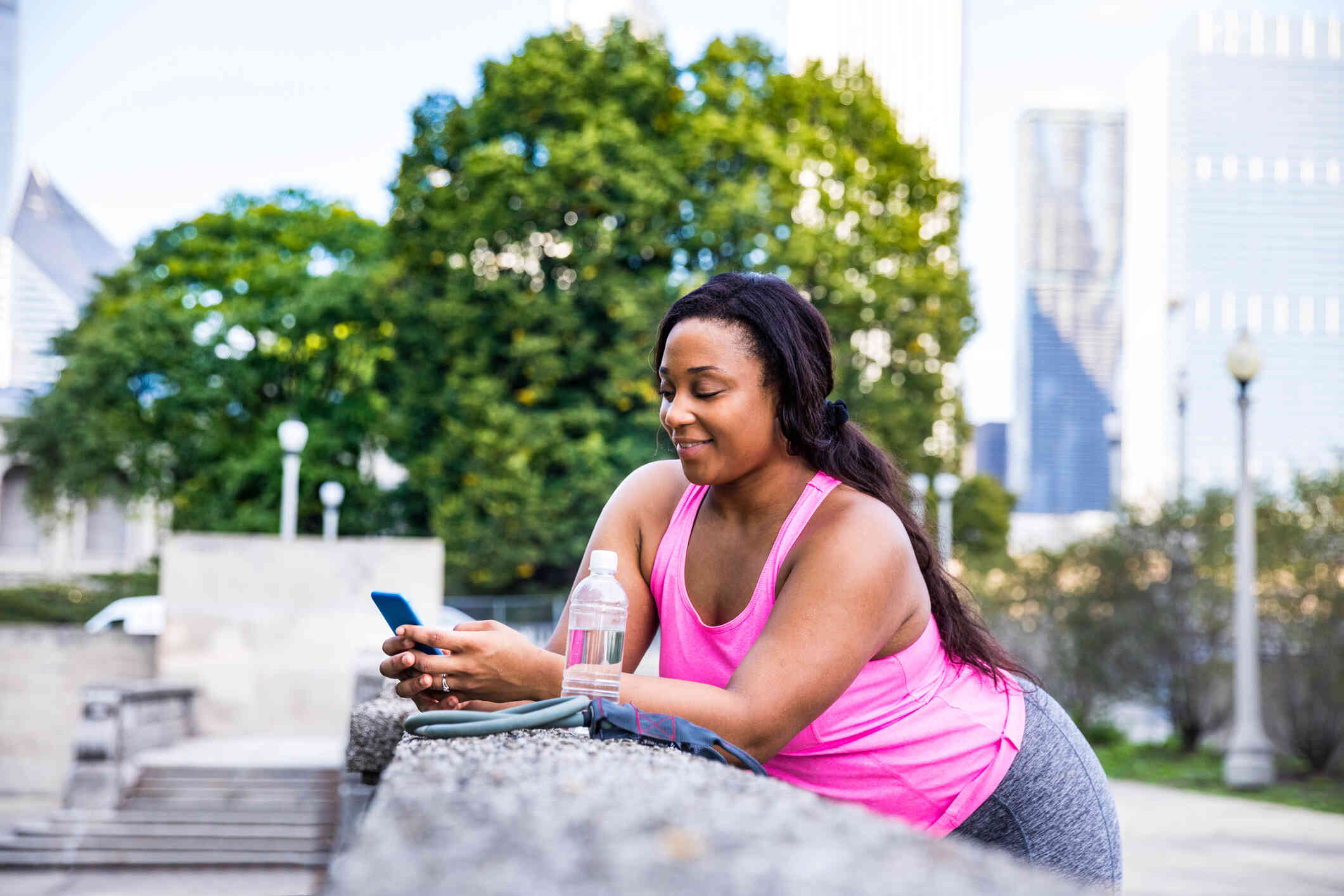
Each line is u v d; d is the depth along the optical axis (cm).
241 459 2456
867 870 67
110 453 2619
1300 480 1533
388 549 1266
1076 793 195
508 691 164
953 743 183
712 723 157
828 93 2212
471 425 1950
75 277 4888
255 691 1244
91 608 2717
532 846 68
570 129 2041
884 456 196
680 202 1981
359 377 2481
